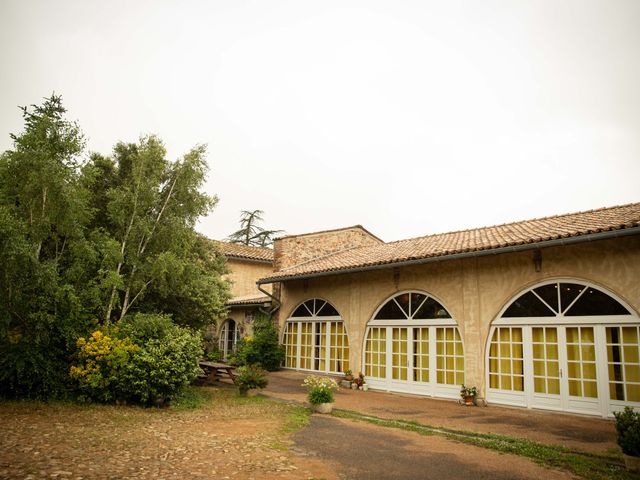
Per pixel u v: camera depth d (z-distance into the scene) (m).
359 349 14.98
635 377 9.21
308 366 17.22
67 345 9.38
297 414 9.38
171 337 10.14
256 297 22.34
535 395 10.58
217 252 15.81
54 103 9.81
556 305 10.53
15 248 8.06
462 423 9.01
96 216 12.00
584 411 9.79
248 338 18.66
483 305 11.77
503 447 7.02
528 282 10.98
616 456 6.61
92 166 10.40
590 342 9.92
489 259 11.85
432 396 12.60
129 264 11.02
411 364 13.36
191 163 11.98
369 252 17.31
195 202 12.05
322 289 17.03
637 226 8.67
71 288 9.22
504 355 11.27
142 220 11.14
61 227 9.48
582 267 10.14
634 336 9.30
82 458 5.51
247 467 5.54
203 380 14.84
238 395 11.94
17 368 8.41
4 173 8.95
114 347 9.33
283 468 5.56
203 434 7.24
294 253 19.80
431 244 14.72
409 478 5.38
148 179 11.55
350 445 6.92
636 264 9.38
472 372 11.67
